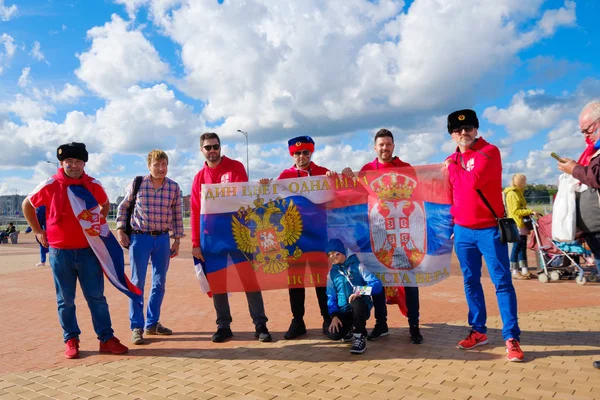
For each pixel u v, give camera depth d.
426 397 3.41
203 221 5.33
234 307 7.12
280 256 5.25
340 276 4.83
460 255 4.64
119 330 5.89
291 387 3.70
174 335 5.53
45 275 11.50
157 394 3.63
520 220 8.95
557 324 5.38
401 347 4.71
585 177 3.66
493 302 6.70
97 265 4.83
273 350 4.78
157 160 5.36
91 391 3.73
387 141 5.13
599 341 4.66
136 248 5.38
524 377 3.74
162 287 5.57
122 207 5.45
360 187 5.18
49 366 4.43
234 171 5.52
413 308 4.89
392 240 5.04
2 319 6.64
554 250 8.67
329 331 4.79
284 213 5.29
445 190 4.90
